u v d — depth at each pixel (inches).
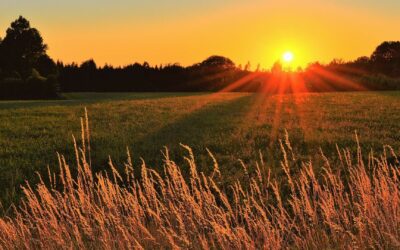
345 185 394.9
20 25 4394.7
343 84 3676.2
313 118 1117.1
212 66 5359.3
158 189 418.6
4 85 3366.1
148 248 217.9
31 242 233.3
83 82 5093.5
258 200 345.4
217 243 226.4
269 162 521.7
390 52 5684.1
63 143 727.1
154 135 823.7
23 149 674.8
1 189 452.1
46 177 494.9
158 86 5054.1
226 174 461.4
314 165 484.1
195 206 225.9
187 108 1551.4
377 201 242.4
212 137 784.3
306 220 262.5
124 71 5132.9
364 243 212.8
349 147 637.3
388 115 1155.9
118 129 929.5
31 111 1381.6
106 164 548.4
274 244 210.1
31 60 4402.1
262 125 981.2
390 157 538.0
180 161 556.4
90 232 223.6
